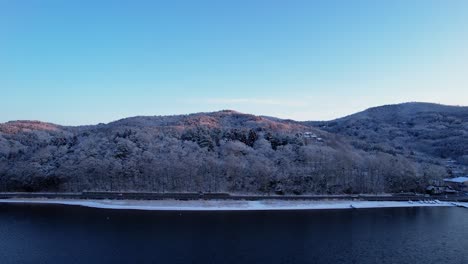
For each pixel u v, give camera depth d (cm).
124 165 16175
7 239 9181
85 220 11038
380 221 11288
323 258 8050
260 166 16312
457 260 8025
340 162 16738
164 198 13950
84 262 7638
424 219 11612
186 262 7688
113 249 8462
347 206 13288
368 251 8538
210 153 17862
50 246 8650
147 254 8150
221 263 7656
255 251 8425
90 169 16000
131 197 14038
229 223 10825
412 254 8375
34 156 17362
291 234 9806
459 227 10675
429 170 17200
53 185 15700
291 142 19800
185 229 10156
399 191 15900
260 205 13200
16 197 14350
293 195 14775
